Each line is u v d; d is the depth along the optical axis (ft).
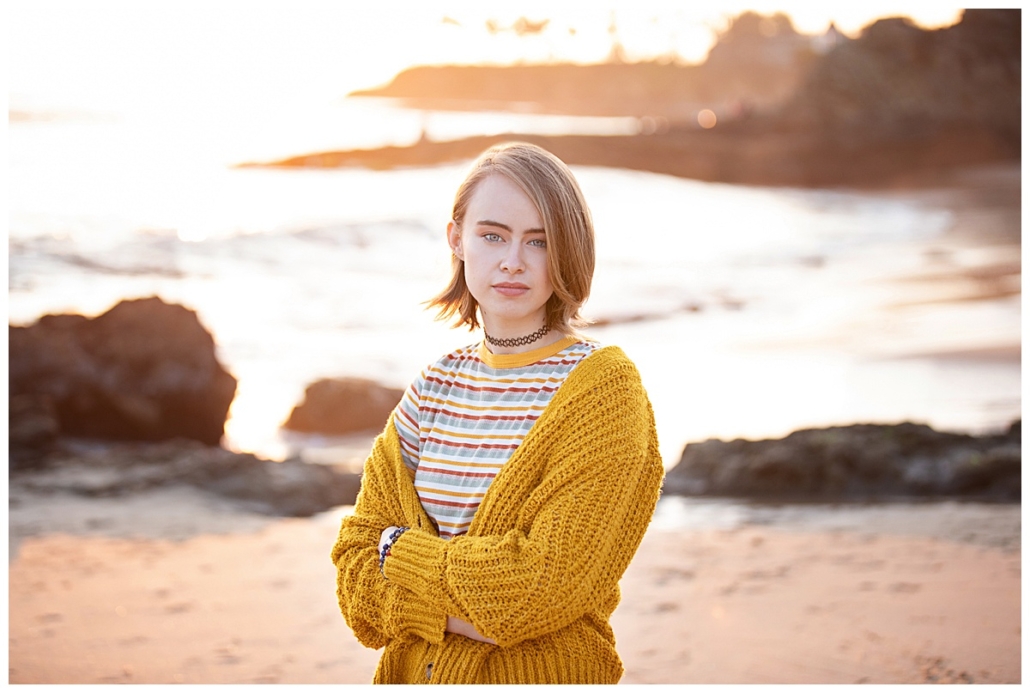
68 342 31.68
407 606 6.25
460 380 6.75
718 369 39.60
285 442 33.63
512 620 5.91
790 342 45.14
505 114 368.48
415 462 6.84
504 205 6.30
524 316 6.47
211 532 20.31
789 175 178.09
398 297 60.13
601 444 6.04
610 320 52.90
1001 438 23.97
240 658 13.80
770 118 209.56
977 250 76.74
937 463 22.80
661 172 176.65
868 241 86.94
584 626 6.17
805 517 20.63
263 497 22.95
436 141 185.16
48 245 68.18
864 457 23.04
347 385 35.73
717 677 12.59
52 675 12.97
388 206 103.91
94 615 15.44
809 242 87.45
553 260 6.27
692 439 28.66
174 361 32.35
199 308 55.01
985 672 12.48
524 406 6.36
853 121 198.59
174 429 32.27
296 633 14.88
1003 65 213.66
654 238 91.20
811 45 236.22
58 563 17.99
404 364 44.27
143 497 22.68
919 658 13.03
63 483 23.22
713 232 96.12
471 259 6.41
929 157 185.98
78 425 30.99
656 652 13.57
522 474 6.11
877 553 17.90
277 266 68.59
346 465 28.55
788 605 15.39
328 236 77.97
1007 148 193.77
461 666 6.07
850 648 13.52
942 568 16.88
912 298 55.36
